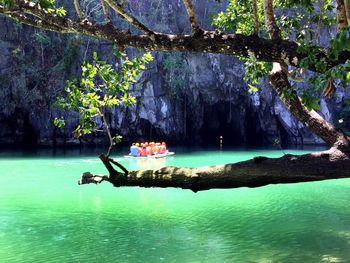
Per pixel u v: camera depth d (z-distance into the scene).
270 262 8.09
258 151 33.47
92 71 6.28
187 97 39.47
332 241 9.49
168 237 9.85
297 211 12.57
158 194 15.12
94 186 16.70
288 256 8.41
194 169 4.45
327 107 37.41
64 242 9.40
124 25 33.66
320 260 8.23
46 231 10.30
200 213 12.31
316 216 11.92
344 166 4.11
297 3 6.20
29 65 34.47
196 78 38.44
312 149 35.28
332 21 8.10
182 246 9.17
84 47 34.56
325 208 13.01
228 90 39.06
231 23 9.67
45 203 13.61
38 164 23.39
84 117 6.01
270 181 4.23
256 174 4.23
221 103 40.75
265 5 5.47
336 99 38.03
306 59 4.43
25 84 34.38
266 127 40.38
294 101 4.98
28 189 16.02
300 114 4.87
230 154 30.88
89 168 21.88
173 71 37.62
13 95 34.38
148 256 8.47
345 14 5.34
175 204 13.55
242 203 13.70
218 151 33.34
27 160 25.28
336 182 17.88
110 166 4.64
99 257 8.41
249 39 4.98
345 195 15.12
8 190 15.80
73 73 34.66
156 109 38.06
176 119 39.81
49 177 18.98
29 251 8.79
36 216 11.87
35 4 6.10
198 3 37.66
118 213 12.27
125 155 28.98
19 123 36.09
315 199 14.39
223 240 9.55
